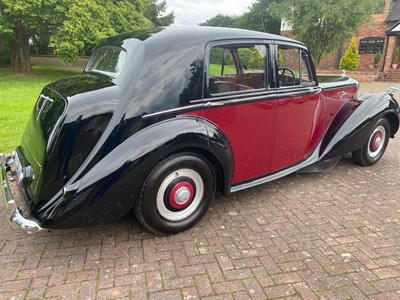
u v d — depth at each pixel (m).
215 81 2.93
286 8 17.58
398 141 6.20
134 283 2.35
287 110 3.56
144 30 3.13
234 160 3.23
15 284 2.33
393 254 2.70
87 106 2.48
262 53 3.25
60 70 18.86
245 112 3.14
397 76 19.31
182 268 2.51
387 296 2.25
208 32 2.94
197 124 2.75
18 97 9.56
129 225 3.08
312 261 2.60
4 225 3.07
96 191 2.41
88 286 2.31
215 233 2.97
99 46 3.40
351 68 19.58
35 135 2.87
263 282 2.37
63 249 2.72
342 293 2.27
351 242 2.85
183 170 2.79
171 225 2.87
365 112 4.22
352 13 16.47
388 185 4.05
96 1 15.11
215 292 2.27
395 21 21.08
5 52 20.81
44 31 15.09
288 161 3.86
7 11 13.09
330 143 4.18
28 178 2.64
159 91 2.62
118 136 2.49
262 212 3.35
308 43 18.08
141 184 2.59
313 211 3.38
